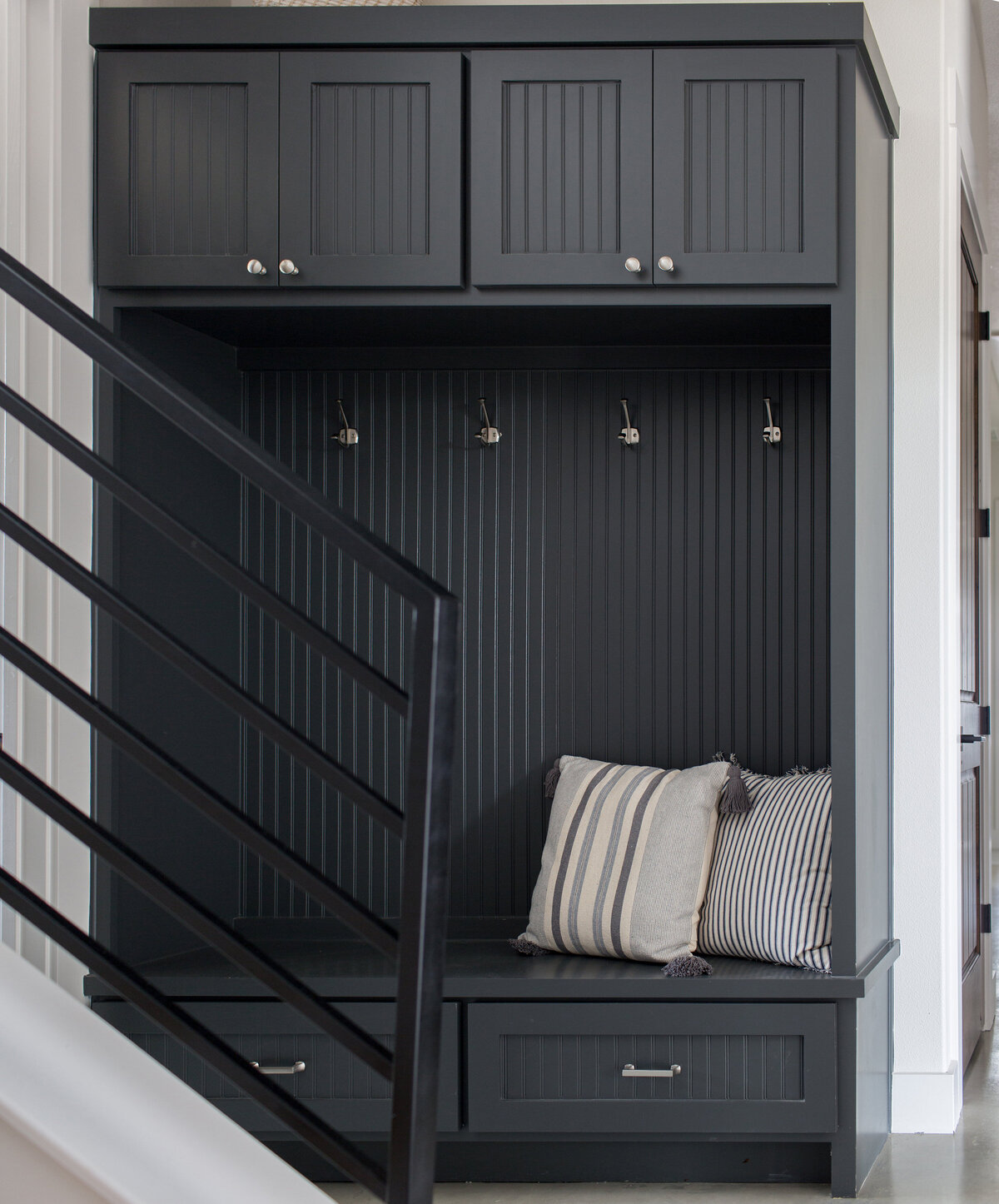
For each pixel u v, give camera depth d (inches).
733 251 112.8
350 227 115.0
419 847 47.0
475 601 137.3
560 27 113.7
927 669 130.2
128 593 116.6
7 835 104.4
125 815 115.8
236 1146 53.0
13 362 104.7
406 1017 47.0
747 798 121.8
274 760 137.2
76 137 113.3
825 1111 108.2
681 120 113.4
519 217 114.3
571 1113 109.8
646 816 122.0
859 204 114.2
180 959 121.5
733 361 135.2
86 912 112.1
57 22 110.0
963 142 144.2
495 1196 111.0
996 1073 148.9
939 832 129.4
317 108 115.2
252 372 139.2
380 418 138.5
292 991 50.6
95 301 116.6
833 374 111.7
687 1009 109.2
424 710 47.3
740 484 135.8
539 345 134.7
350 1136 110.2
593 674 136.3
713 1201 108.9
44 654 106.3
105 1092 52.4
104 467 52.1
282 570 138.2
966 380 155.6
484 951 125.2
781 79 112.7
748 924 116.3
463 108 115.3
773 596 135.1
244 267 115.1
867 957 115.8
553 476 137.2
